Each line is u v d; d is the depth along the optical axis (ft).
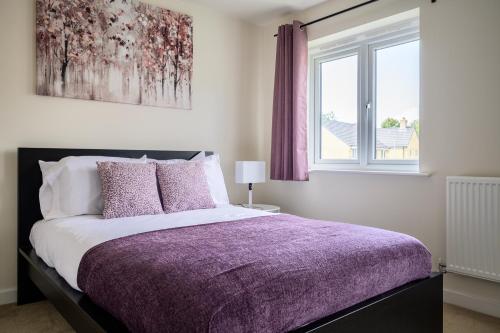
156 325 3.43
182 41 10.36
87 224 6.40
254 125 12.35
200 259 4.14
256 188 12.41
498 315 7.24
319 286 4.04
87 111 8.84
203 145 11.03
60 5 8.34
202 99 10.98
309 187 11.12
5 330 6.61
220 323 3.17
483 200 7.27
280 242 4.98
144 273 3.97
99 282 4.43
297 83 10.70
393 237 5.54
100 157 8.29
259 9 11.06
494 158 7.32
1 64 7.75
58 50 8.33
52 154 8.16
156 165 8.30
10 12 7.83
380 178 9.30
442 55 8.06
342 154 10.89
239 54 11.89
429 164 8.30
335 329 4.03
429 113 8.29
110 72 9.07
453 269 7.73
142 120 9.74
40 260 6.87
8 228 7.93
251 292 3.52
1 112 7.77
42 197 7.74
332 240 5.10
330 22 10.32
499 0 7.24
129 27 9.36
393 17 9.06
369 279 4.62
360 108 10.27
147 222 6.58
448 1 7.94
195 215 7.39
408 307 5.11
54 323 6.94
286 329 3.71
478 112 7.54
